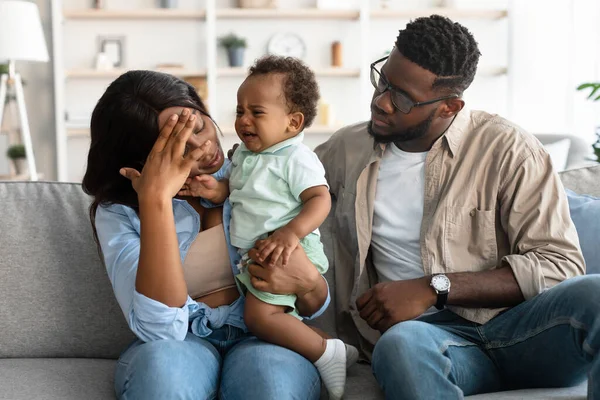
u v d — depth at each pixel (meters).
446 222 1.71
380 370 1.46
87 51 6.04
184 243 1.59
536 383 1.61
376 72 1.80
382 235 1.79
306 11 5.89
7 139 5.65
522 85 5.88
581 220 1.88
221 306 1.60
